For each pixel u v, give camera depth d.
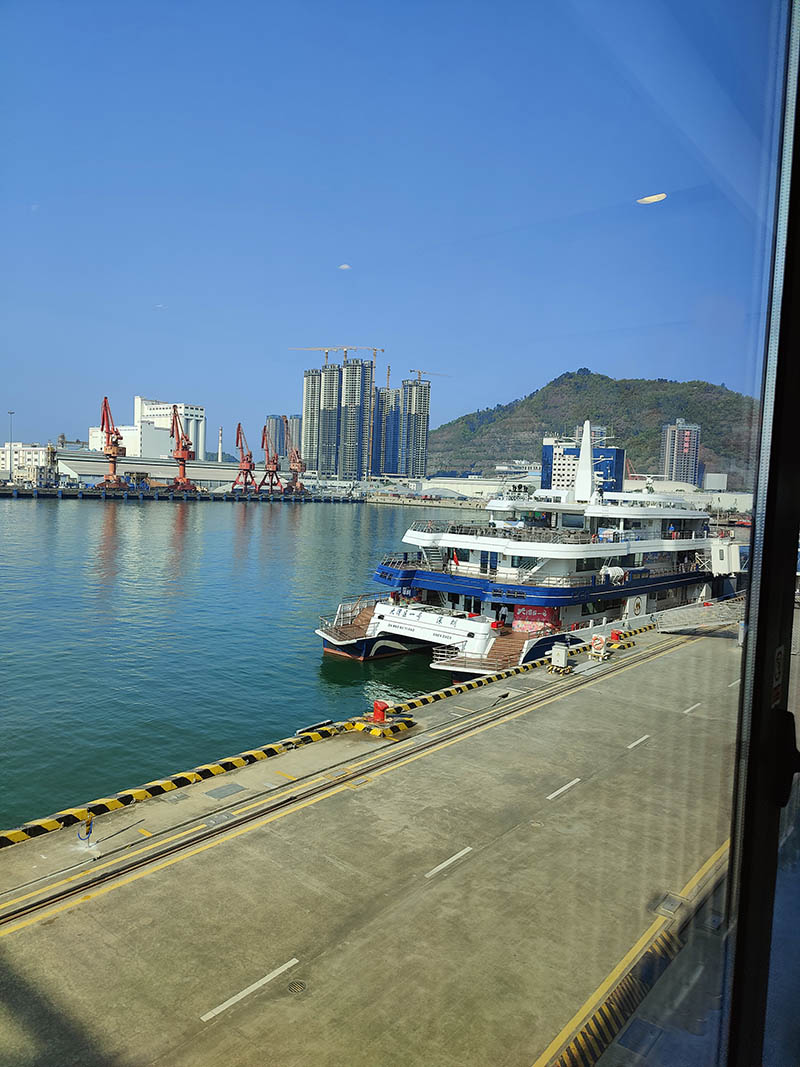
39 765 19.00
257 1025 6.73
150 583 48.28
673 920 7.12
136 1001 7.03
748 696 2.47
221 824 11.02
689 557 33.00
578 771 13.04
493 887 9.20
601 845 9.90
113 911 8.62
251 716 24.03
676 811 11.07
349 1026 6.77
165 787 12.27
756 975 2.69
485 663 24.34
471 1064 6.30
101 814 11.25
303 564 60.91
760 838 2.54
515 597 26.77
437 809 11.64
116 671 27.80
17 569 50.72
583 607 28.72
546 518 30.39
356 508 139.12
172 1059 6.30
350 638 29.59
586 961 7.22
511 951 7.80
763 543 2.38
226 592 46.44
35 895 8.88
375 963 7.71
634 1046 5.35
